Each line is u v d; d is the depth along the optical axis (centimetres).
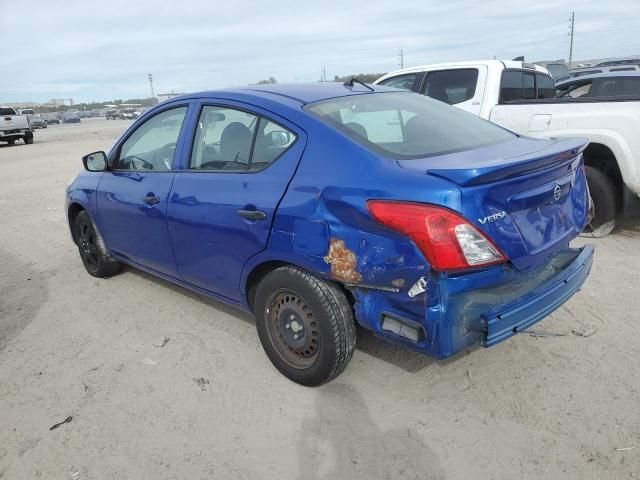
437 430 280
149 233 408
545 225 280
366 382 324
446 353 251
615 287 436
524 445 266
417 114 346
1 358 381
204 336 397
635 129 507
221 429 293
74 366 365
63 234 723
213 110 362
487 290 262
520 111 598
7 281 542
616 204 554
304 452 272
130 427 298
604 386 306
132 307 456
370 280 262
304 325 306
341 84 381
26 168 1579
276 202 299
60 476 265
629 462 250
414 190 246
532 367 328
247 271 329
